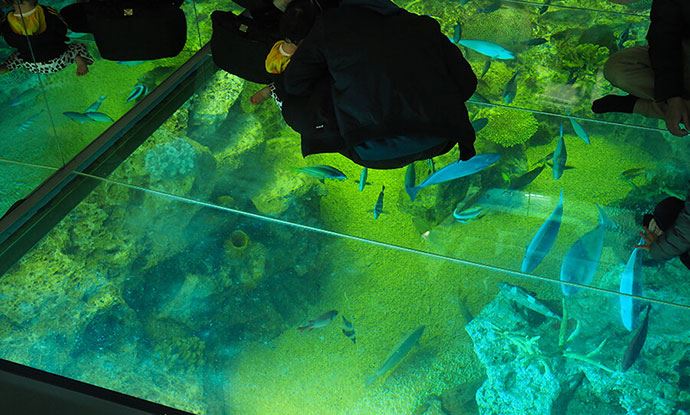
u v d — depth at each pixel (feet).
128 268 8.96
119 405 7.42
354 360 7.95
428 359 7.93
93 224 9.54
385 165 8.62
